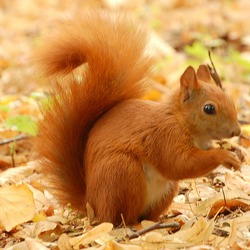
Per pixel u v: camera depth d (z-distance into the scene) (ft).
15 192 30.81
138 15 83.97
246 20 82.94
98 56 30.83
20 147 42.55
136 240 27.25
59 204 32.86
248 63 59.88
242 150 38.65
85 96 30.91
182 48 74.74
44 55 31.42
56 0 93.61
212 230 27.25
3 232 30.81
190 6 90.38
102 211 29.32
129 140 29.27
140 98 32.01
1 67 65.00
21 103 52.03
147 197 30.04
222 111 29.50
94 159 29.63
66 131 31.19
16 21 85.66
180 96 29.76
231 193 31.40
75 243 27.37
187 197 33.60
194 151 29.07
